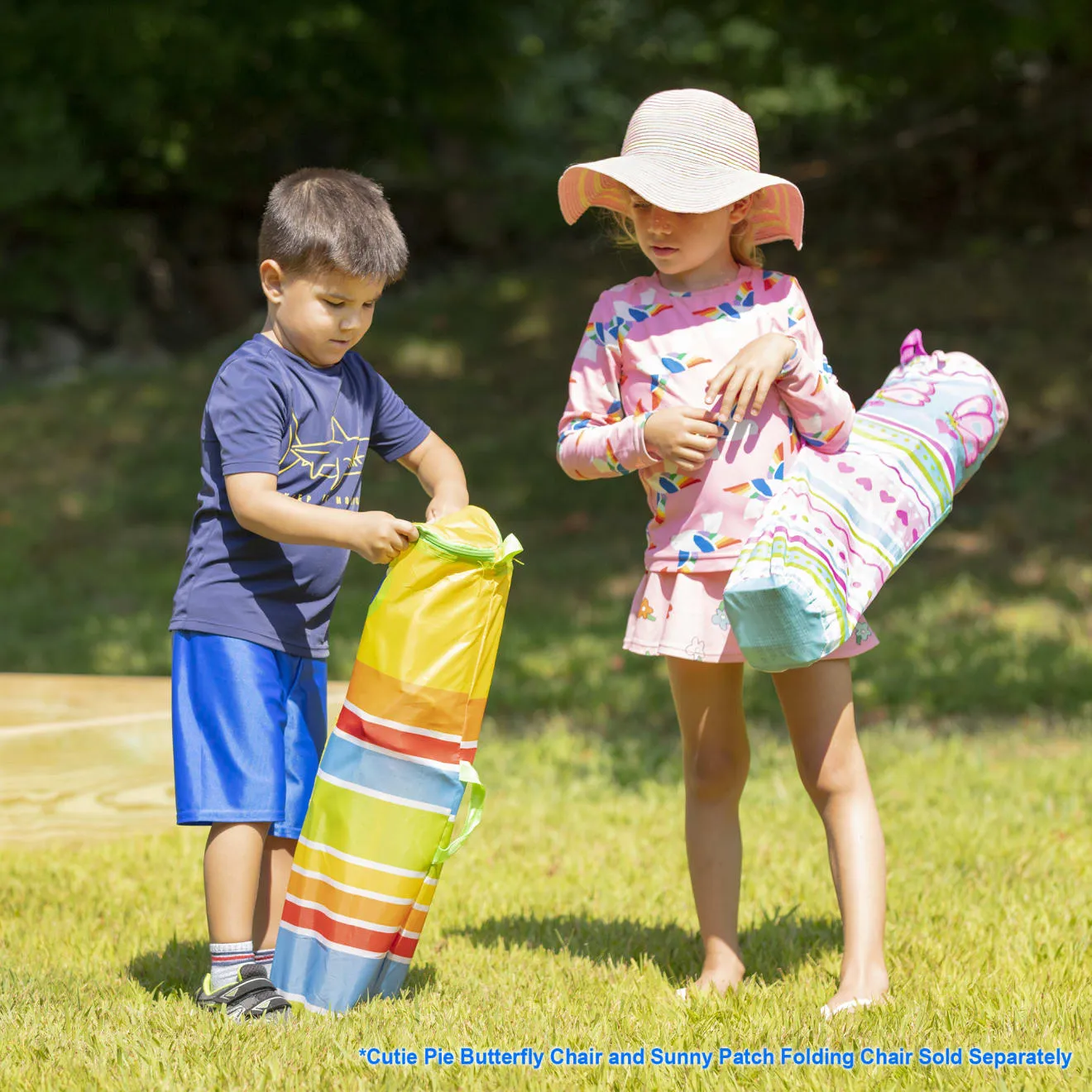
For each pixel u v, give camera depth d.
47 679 9.10
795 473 5.20
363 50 30.55
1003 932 6.01
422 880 4.92
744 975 5.64
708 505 5.35
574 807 9.40
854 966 5.14
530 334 28.42
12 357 33.78
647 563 5.57
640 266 30.86
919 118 30.52
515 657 14.94
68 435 26.09
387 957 4.99
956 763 10.52
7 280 34.06
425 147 35.69
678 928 6.47
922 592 16.72
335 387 5.31
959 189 28.66
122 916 6.56
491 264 37.03
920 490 5.47
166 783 8.30
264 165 36.06
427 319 29.55
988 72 28.97
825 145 32.34
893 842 8.00
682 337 5.52
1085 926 6.12
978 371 6.02
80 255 34.66
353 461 5.39
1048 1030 4.65
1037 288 25.06
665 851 8.09
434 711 4.86
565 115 42.28
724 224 5.51
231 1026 4.72
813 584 4.77
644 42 36.50
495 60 31.38
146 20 27.77
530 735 11.91
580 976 5.56
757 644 4.81
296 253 5.10
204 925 6.48
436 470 5.69
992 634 15.01
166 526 22.23
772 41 34.12
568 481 22.69
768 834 8.32
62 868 7.42
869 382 22.80
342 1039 4.59
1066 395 21.77
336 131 35.78
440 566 4.89
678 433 5.16
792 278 5.67
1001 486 20.17
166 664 14.77
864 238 28.66
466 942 6.16
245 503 4.96
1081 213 27.48
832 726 5.38
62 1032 4.72
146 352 34.66
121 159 34.81
